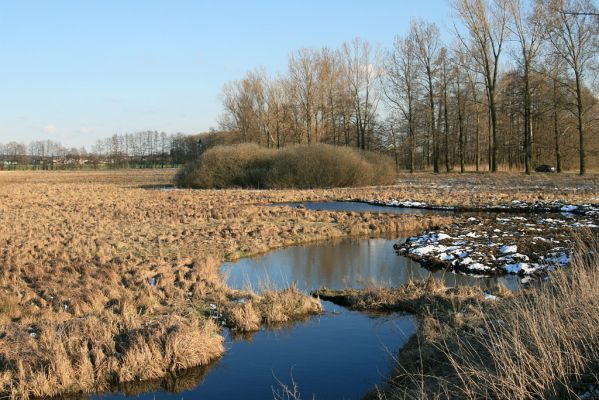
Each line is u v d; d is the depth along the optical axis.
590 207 23.36
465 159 69.88
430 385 6.63
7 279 11.74
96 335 8.53
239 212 24.81
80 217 23.61
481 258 14.23
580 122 40.31
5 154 145.00
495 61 45.19
